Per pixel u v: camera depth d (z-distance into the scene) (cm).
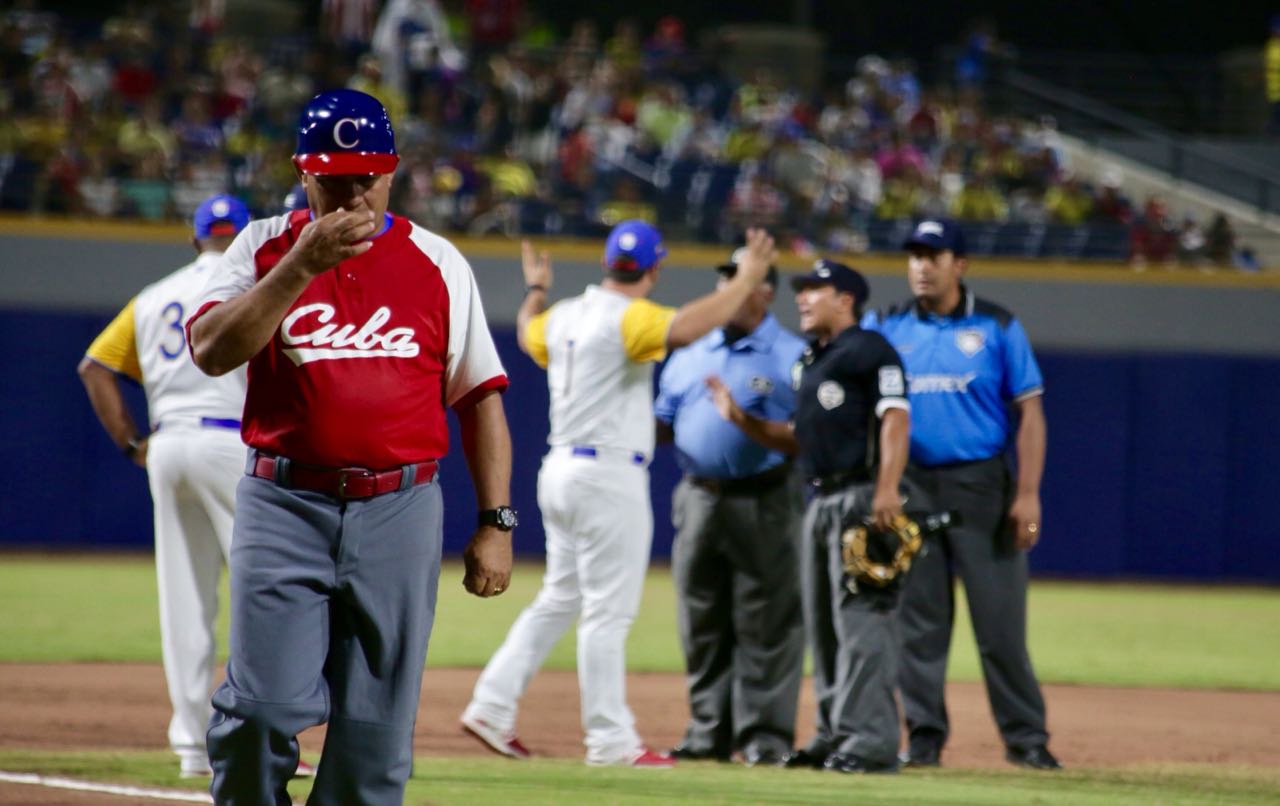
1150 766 2319
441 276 1266
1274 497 5897
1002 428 2333
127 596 4334
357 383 1222
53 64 6306
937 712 2294
